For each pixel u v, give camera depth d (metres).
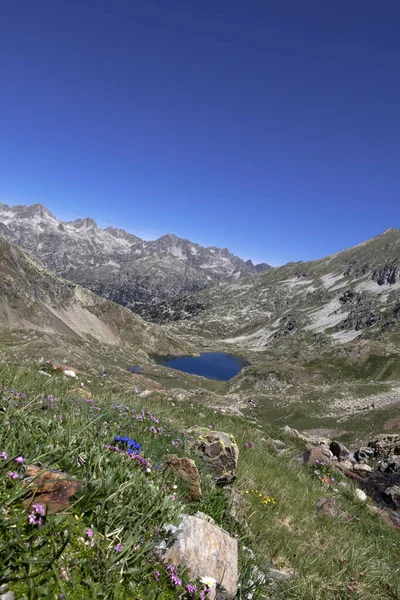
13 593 2.33
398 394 65.12
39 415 4.89
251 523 6.80
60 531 2.90
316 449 16.86
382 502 16.78
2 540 2.55
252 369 96.06
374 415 55.28
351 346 102.31
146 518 3.65
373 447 27.83
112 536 3.19
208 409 19.69
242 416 21.92
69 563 2.73
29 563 2.51
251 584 4.68
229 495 6.81
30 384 7.51
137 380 36.91
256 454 11.57
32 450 3.66
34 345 84.88
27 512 2.85
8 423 3.95
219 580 3.79
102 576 2.80
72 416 5.27
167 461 5.60
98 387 12.16
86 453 4.00
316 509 9.70
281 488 9.34
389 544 9.98
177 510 4.02
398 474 21.06
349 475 20.06
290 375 90.88
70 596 2.52
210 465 6.98
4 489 2.96
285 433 20.56
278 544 6.50
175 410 14.56
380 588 6.89
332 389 72.44
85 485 3.28
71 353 84.94
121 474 3.92
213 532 4.19
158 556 3.43
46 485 3.19
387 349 100.31
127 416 7.27
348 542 8.09
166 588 3.19
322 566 6.52
